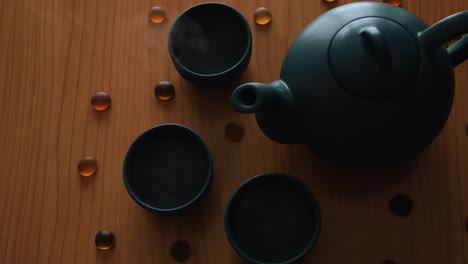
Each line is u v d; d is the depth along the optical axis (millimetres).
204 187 555
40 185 606
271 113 529
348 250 579
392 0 622
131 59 628
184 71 572
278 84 535
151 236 590
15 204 604
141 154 575
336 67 510
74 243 595
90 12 639
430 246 578
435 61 515
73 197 603
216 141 604
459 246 577
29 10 642
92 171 601
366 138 518
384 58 490
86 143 613
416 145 532
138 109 617
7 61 632
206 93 615
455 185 587
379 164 548
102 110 616
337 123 517
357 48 505
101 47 632
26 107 622
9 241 598
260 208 563
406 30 515
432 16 623
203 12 595
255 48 623
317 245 580
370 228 582
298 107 530
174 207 560
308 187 577
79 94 623
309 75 522
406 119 511
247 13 632
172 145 577
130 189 554
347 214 585
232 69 570
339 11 542
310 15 627
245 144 602
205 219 589
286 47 622
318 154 558
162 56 627
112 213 598
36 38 636
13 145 615
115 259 589
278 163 597
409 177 590
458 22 491
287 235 557
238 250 541
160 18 630
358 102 506
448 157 593
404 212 582
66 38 635
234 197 555
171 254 584
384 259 577
